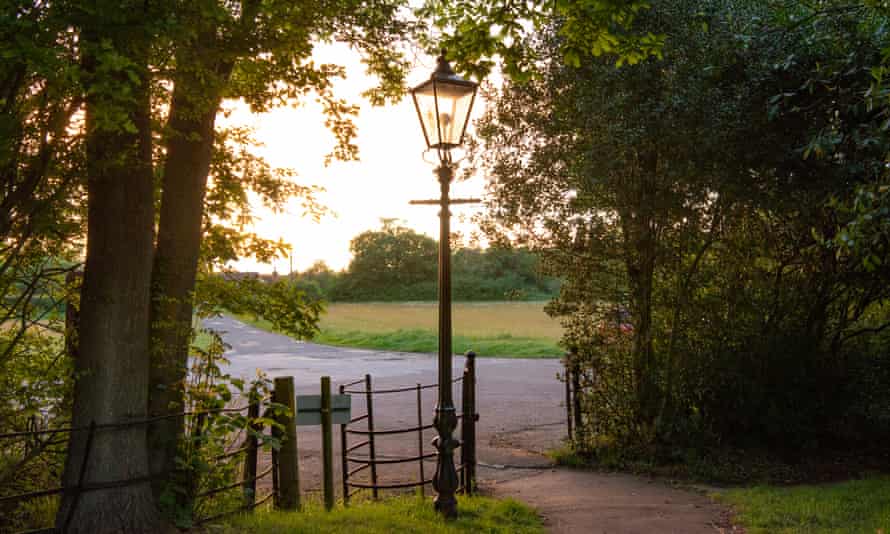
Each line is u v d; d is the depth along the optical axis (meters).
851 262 8.42
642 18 8.16
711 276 9.26
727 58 8.11
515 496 7.59
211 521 5.79
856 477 8.23
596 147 8.49
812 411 9.18
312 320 6.80
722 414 9.30
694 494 7.65
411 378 19.22
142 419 5.27
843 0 7.34
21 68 4.07
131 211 5.21
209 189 6.94
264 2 5.21
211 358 6.39
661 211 8.70
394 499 7.12
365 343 32.62
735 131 7.70
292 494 6.58
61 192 4.72
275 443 6.00
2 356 5.45
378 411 13.74
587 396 9.75
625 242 9.30
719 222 8.78
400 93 7.89
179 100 5.59
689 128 7.93
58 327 6.04
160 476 5.48
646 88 8.33
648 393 9.31
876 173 6.70
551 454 9.77
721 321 9.30
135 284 5.24
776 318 9.44
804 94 7.85
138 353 5.27
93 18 3.84
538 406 14.34
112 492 5.04
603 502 7.25
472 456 7.71
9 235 4.86
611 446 9.46
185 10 4.34
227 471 6.21
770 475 8.37
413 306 96.38
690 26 8.16
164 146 6.11
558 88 9.26
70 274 5.99
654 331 9.44
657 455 8.99
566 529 6.19
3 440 5.90
